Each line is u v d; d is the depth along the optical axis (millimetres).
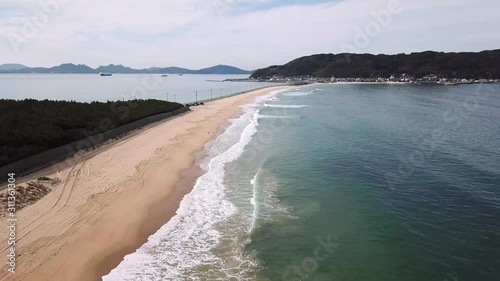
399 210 16016
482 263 11695
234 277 10469
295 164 23062
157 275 10422
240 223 14141
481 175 21016
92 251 11445
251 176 20297
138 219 14000
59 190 16359
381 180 20109
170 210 15156
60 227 12766
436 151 26906
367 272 11109
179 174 20156
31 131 20469
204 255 11664
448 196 17734
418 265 11562
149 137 29641
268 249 12250
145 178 18875
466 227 14359
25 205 14398
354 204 16594
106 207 14812
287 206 16109
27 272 9984
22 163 17391
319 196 17484
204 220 14312
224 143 29031
